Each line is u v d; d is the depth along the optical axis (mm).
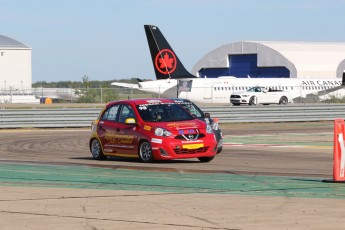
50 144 45531
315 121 76688
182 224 17406
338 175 25406
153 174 28438
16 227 17109
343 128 25422
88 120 65625
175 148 32688
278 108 74500
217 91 112625
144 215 18625
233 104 111250
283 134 56250
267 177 27281
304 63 141625
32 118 63469
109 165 32344
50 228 17016
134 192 22891
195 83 111312
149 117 34000
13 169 30281
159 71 110812
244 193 22656
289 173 28875
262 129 63375
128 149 34188
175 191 23156
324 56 146375
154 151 32938
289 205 20125
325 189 23547
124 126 34344
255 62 146625
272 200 21109
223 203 20547
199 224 17391
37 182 25609
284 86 116188
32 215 18688
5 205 20250
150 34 110125
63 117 64625
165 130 32938
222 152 39469
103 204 20422
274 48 143375
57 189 23625
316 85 118938
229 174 28406
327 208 19594
